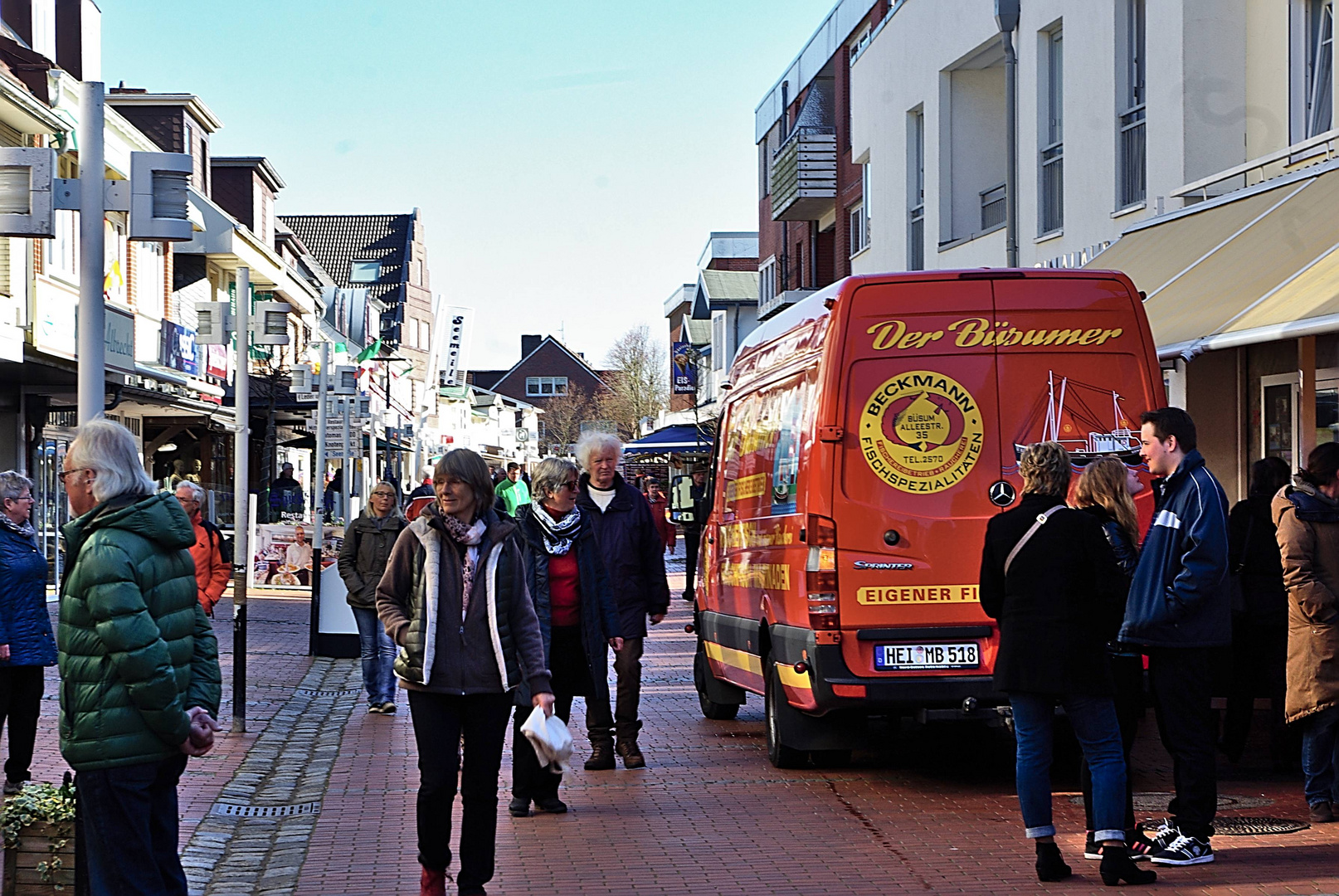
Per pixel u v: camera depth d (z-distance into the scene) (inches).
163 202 329.7
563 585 333.4
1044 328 335.9
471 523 240.2
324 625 647.1
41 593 318.7
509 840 292.5
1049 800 255.0
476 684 235.1
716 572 439.8
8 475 318.7
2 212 325.1
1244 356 563.2
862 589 329.7
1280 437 540.7
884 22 1023.6
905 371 333.4
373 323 2380.7
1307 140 506.0
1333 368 508.1
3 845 232.4
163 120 1312.7
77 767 195.9
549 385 4943.4
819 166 1277.1
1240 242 487.2
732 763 382.3
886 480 331.9
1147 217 630.5
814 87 1389.0
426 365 3038.9
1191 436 265.6
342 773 369.7
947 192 901.8
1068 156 718.5
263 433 1451.8
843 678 327.9
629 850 282.8
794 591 345.1
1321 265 407.5
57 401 936.9
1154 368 337.1
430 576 234.8
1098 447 333.7
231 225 1362.0
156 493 201.5
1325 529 291.4
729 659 422.3
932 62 908.6
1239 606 348.8
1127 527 266.7
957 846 282.0
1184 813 263.4
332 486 1321.4
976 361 334.3
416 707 237.1
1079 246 708.0
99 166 328.5
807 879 258.2
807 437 340.8
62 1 1034.7
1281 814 305.4
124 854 196.9
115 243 967.6
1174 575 262.2
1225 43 595.8
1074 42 711.7
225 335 514.3
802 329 361.4
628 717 377.1
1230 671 357.4
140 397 970.7
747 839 291.7
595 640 332.5
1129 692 268.5
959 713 331.0
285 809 325.7
